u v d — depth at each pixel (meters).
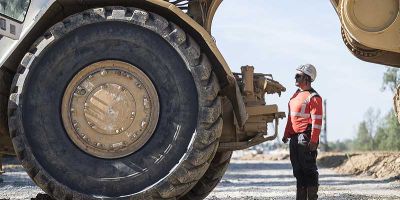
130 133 7.10
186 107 7.06
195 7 8.64
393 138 64.75
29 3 7.22
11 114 7.05
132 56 7.12
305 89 9.76
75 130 7.12
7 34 7.16
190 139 7.04
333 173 36.38
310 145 9.51
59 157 7.10
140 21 7.03
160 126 7.09
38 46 7.08
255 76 8.29
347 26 7.71
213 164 8.77
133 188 7.04
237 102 7.18
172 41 7.02
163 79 7.09
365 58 8.58
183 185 7.03
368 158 35.31
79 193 7.01
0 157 8.36
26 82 7.05
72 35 7.13
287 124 9.86
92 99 7.12
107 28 7.12
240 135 7.82
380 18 7.64
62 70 7.15
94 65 7.15
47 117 7.12
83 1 7.25
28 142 7.07
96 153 7.11
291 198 14.37
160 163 7.05
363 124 101.94
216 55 6.98
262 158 81.81
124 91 7.12
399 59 8.47
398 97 8.62
